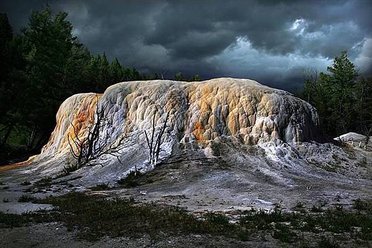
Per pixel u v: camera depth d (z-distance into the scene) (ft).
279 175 85.97
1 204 61.11
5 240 41.06
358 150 117.80
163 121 110.01
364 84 257.55
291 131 108.27
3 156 162.61
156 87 121.08
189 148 102.17
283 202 64.03
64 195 72.59
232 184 77.87
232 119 109.19
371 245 39.65
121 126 116.47
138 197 69.26
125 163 98.63
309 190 73.00
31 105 169.07
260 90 115.96
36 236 42.22
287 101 114.42
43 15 190.39
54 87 188.55
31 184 91.61
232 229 44.45
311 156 103.45
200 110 111.55
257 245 39.24
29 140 195.83
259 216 51.65
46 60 186.19
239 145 103.96
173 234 42.32
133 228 44.29
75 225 45.96
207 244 39.27
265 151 101.91
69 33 200.75
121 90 124.47
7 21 165.78
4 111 158.61
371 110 249.55
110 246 38.93
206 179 82.69
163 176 87.51
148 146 102.37
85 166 101.96
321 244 39.09
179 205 61.46
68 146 124.47
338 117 252.83
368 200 66.08
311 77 277.44
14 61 157.38
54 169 110.01
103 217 49.01
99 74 236.02
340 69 263.08
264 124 107.65
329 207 60.59
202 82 121.90
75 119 130.93
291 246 39.09
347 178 91.04
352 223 48.34
